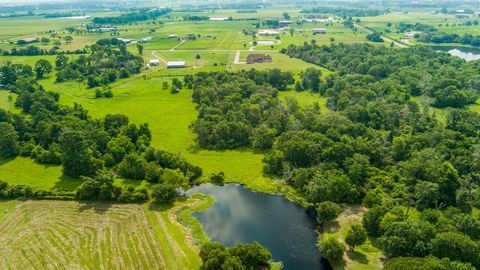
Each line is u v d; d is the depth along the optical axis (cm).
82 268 10188
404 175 13725
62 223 12062
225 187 14362
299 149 14688
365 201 12450
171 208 12850
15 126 17662
